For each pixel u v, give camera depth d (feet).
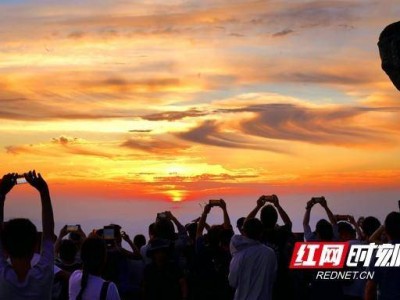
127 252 38.17
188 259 36.81
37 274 17.62
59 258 33.17
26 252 17.65
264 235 33.17
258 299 29.43
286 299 33.12
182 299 34.09
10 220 17.75
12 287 17.47
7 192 17.83
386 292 25.76
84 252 21.25
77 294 20.99
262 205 34.71
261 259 29.58
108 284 21.08
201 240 35.14
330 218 36.96
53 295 27.68
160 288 33.76
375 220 34.91
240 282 29.68
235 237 29.99
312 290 35.17
